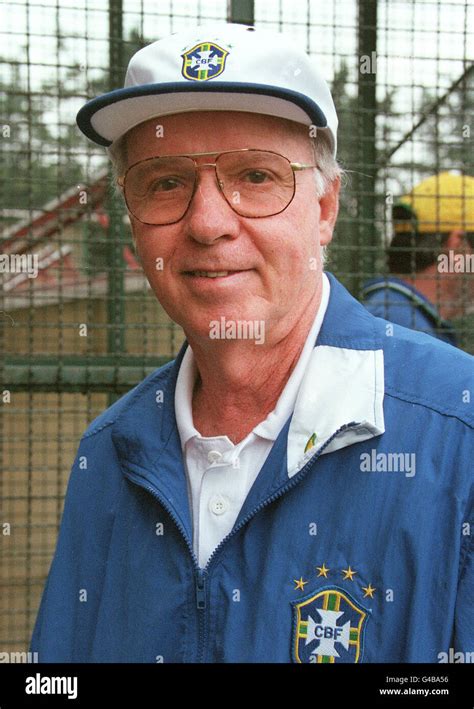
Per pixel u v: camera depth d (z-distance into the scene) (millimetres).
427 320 2453
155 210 1123
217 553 1084
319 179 1174
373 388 1068
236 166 1084
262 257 1095
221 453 1146
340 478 1053
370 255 2520
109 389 2412
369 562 1017
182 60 1097
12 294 2424
